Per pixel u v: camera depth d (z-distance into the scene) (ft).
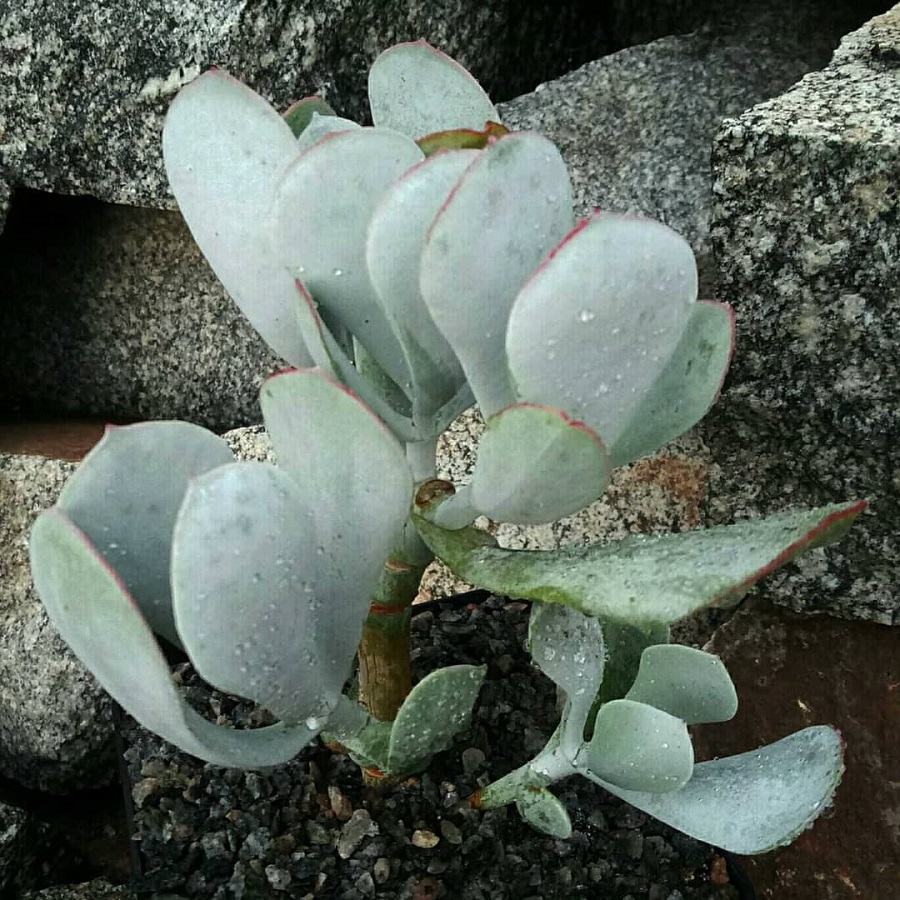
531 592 1.38
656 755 1.48
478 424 2.56
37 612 2.77
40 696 2.71
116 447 1.35
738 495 2.19
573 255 1.25
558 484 1.33
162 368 3.25
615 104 2.62
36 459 2.92
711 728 2.35
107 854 2.72
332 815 1.94
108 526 1.37
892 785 2.20
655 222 1.28
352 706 1.58
